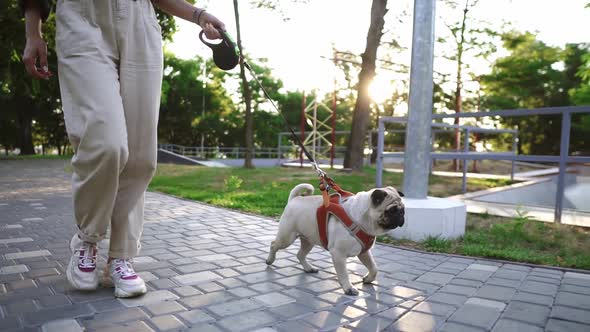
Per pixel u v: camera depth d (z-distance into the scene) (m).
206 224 5.66
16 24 12.86
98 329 2.26
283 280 3.31
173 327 2.33
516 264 3.98
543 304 2.88
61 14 2.44
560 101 25.73
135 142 2.63
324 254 4.23
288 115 48.47
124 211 2.74
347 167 15.52
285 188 9.78
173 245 4.39
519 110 5.79
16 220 5.52
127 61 2.53
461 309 2.77
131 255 2.84
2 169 15.46
